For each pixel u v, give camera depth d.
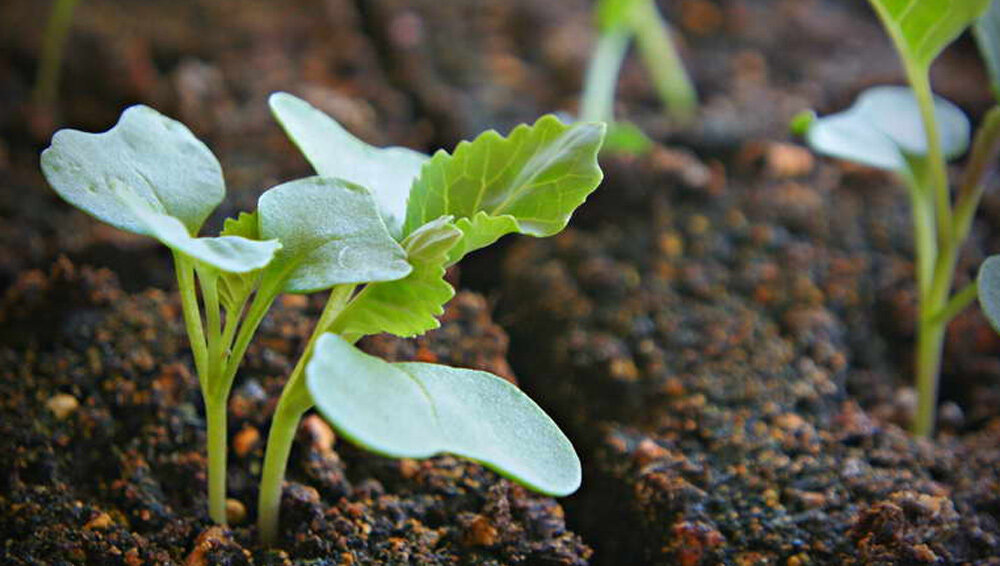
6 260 0.21
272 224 0.16
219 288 0.17
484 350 0.20
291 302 0.20
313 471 0.18
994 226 0.23
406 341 0.20
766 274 0.22
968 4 0.18
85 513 0.18
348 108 0.23
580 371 0.20
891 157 0.20
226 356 0.17
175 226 0.15
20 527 0.17
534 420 0.16
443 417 0.15
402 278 0.16
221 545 0.17
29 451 0.18
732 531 0.18
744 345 0.21
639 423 0.20
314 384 0.15
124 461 0.18
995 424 0.20
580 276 0.22
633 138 0.22
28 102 0.23
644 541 0.18
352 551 0.18
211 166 0.17
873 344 0.21
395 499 0.18
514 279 0.22
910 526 0.18
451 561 0.18
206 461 0.18
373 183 0.17
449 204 0.17
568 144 0.16
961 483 0.19
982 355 0.21
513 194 0.17
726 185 0.23
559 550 0.18
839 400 0.20
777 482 0.19
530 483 0.15
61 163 0.16
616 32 0.23
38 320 0.20
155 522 0.18
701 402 0.20
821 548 0.18
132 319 0.20
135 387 0.19
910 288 0.22
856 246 0.22
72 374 0.19
